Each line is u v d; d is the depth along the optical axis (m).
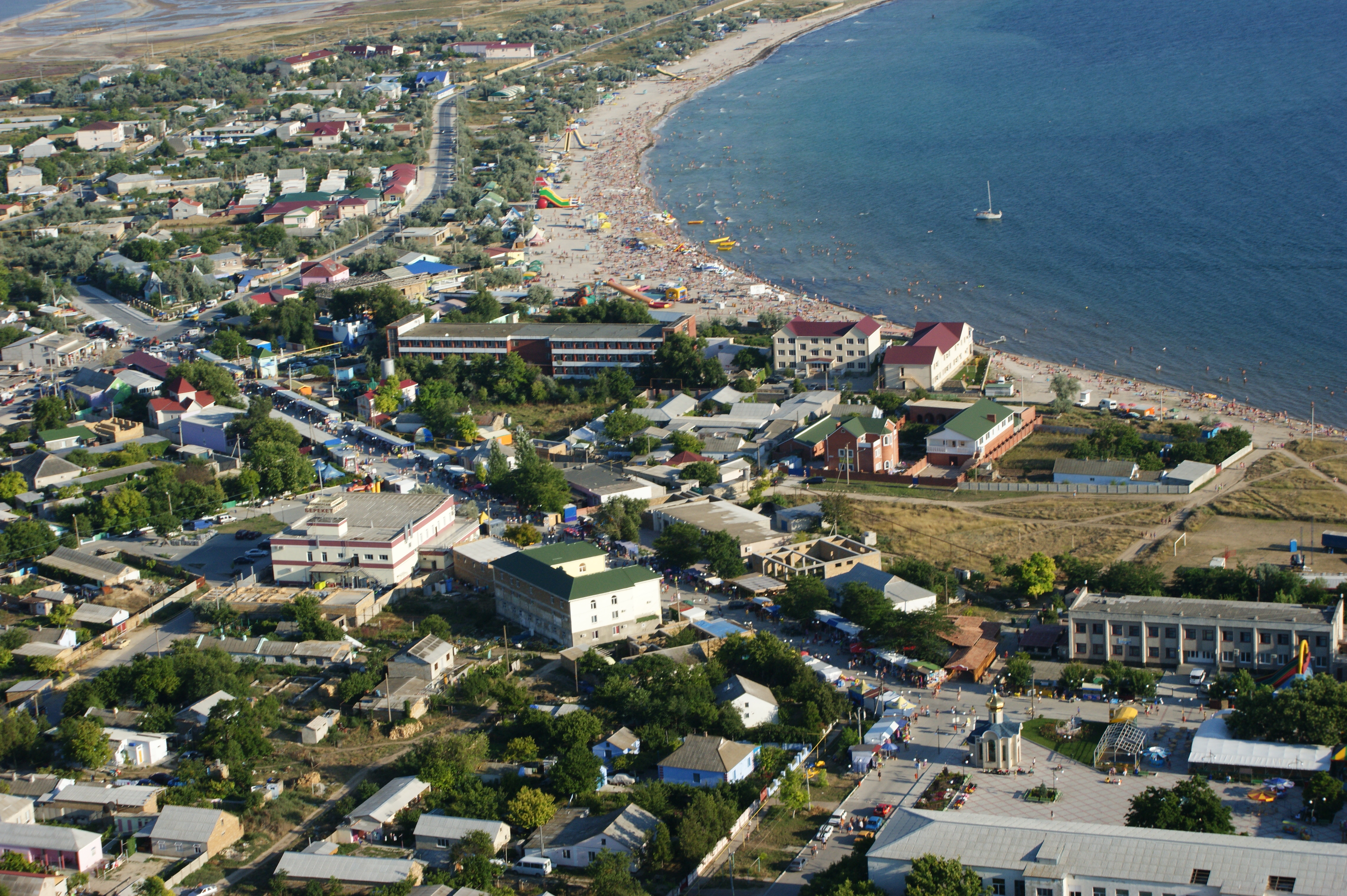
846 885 180.25
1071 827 184.25
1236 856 173.88
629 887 189.75
